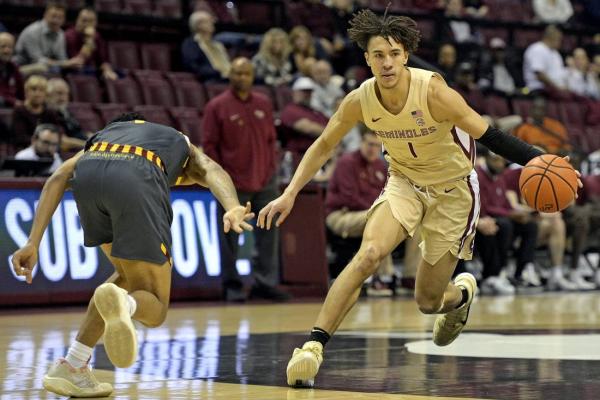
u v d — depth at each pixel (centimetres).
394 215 652
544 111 1992
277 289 1425
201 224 1405
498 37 2427
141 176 573
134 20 1853
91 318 570
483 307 1327
